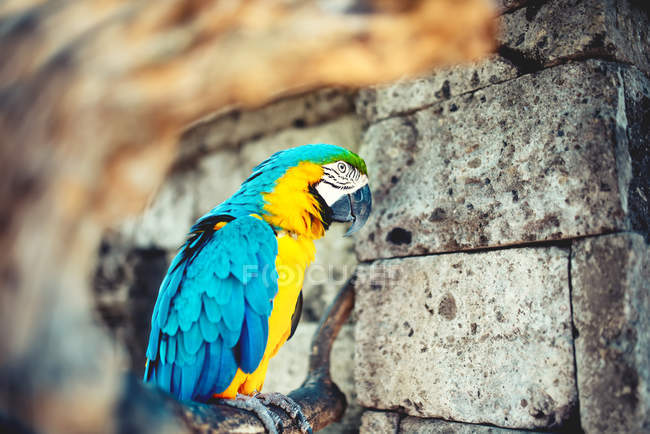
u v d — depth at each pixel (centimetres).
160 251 230
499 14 186
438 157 190
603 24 179
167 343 182
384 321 192
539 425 176
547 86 181
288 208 187
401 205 193
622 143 177
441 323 186
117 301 228
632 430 169
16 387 145
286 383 209
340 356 203
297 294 186
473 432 181
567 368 175
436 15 161
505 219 182
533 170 181
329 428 202
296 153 191
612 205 174
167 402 163
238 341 179
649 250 175
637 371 170
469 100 188
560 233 178
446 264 187
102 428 150
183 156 229
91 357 151
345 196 191
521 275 180
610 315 173
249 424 174
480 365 182
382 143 197
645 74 182
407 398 188
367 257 196
